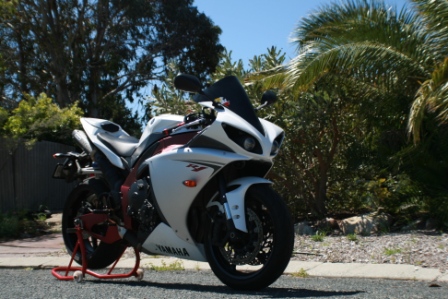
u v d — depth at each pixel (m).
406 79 11.41
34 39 28.58
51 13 27.95
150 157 5.75
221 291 5.32
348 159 11.37
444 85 9.73
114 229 6.14
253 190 5.23
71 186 17.34
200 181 5.29
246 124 5.24
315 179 11.85
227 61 12.63
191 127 5.61
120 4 28.94
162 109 12.91
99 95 29.98
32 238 11.62
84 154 6.73
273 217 5.09
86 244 6.77
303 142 11.50
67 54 28.53
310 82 10.97
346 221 10.52
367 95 11.69
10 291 5.45
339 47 11.01
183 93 13.05
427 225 10.27
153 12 30.27
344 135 11.77
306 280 6.41
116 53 30.36
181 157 5.39
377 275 6.59
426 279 6.34
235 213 5.10
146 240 5.71
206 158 5.26
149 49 31.06
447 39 11.02
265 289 5.50
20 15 27.67
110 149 6.25
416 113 9.83
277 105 11.63
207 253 5.43
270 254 5.14
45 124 13.83
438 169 10.82
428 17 11.17
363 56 11.01
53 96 29.42
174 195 5.41
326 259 7.79
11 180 15.09
